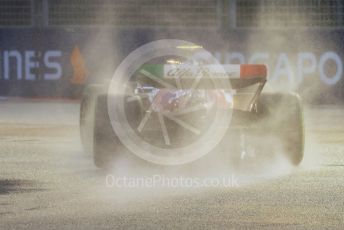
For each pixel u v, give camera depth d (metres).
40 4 72.62
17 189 24.14
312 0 70.62
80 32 71.56
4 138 39.22
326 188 24.30
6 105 63.34
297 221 19.47
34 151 33.88
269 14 71.31
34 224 19.11
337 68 69.19
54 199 22.47
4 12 73.75
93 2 72.56
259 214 20.33
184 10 72.19
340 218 19.81
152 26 72.12
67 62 71.75
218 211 20.72
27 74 72.38
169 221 19.47
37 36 72.31
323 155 32.56
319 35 69.44
